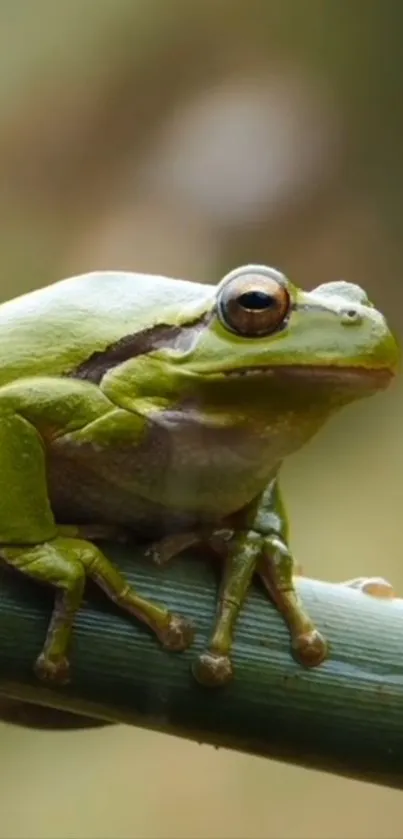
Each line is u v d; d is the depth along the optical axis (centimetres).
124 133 46
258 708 24
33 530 24
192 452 24
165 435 24
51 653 24
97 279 25
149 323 24
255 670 24
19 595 24
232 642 24
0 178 46
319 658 24
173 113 46
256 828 46
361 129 47
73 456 24
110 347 24
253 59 47
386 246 47
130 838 45
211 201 46
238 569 24
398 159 47
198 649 24
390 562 49
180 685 24
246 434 24
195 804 46
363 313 24
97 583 24
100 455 24
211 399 24
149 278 25
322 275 47
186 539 24
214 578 24
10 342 24
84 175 46
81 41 47
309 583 24
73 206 46
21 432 24
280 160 46
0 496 24
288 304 24
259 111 46
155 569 24
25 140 46
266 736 24
